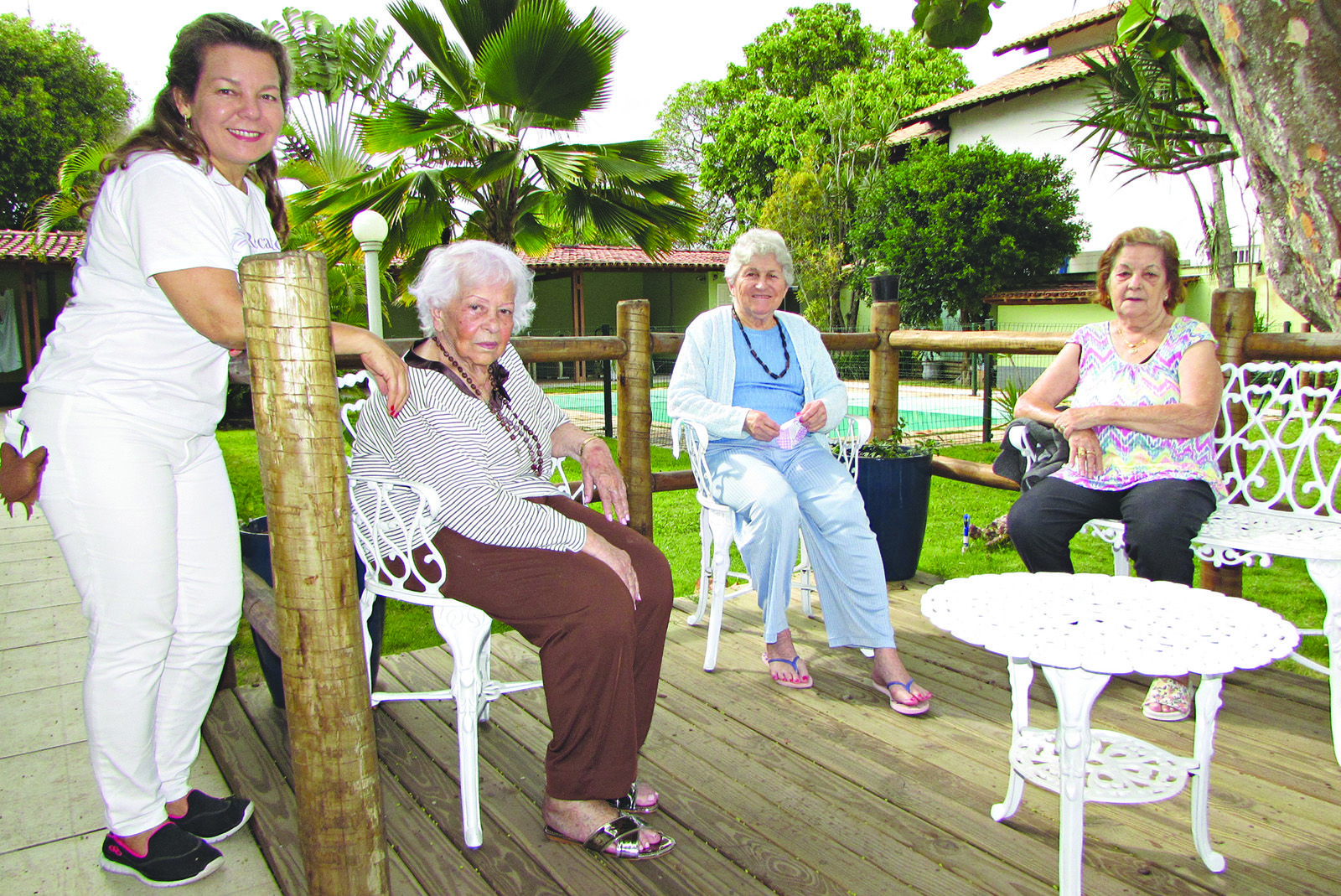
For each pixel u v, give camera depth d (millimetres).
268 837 1843
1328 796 1966
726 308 2949
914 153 17344
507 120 8047
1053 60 16719
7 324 13047
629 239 8508
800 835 1839
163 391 1548
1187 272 13609
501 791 2037
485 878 1712
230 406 10383
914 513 3465
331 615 1291
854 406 9539
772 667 2629
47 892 1681
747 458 2699
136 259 1485
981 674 2697
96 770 1646
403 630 3402
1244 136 2389
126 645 1575
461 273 1880
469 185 7527
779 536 2510
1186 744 2203
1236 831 1835
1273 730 2291
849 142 18125
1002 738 2268
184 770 1836
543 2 7012
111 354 1498
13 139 16906
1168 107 4340
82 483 1489
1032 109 16062
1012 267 15109
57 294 13867
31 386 1524
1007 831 1847
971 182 15195
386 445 1956
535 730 2350
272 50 1567
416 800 2012
